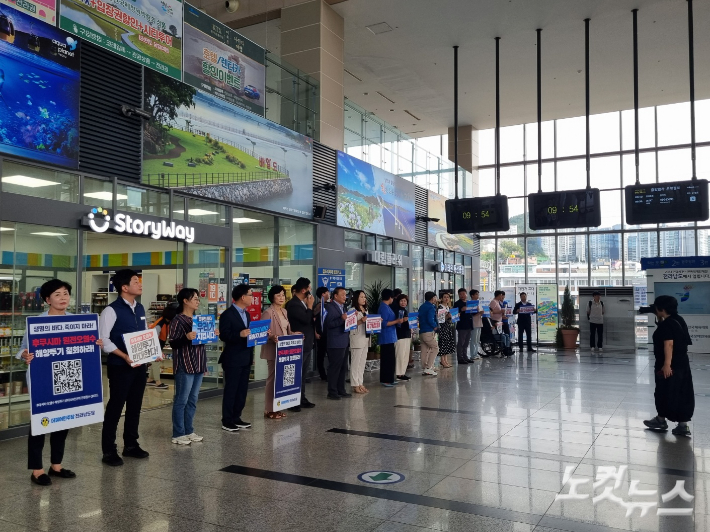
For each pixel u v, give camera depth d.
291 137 11.26
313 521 3.89
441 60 15.84
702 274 16.53
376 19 13.49
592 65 16.08
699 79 17.05
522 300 16.97
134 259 10.05
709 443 6.05
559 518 3.95
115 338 5.19
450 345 12.81
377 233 14.52
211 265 9.20
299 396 7.58
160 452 5.64
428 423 6.98
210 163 9.19
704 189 10.59
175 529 3.75
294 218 11.27
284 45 12.88
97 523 3.84
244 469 5.08
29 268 6.50
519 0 12.66
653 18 13.32
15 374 6.37
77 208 6.95
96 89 7.38
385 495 4.41
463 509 4.12
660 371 6.55
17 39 6.42
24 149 6.41
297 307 8.03
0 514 3.99
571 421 7.11
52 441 4.84
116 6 7.71
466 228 12.55
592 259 21.45
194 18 9.10
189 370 5.94
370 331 9.41
